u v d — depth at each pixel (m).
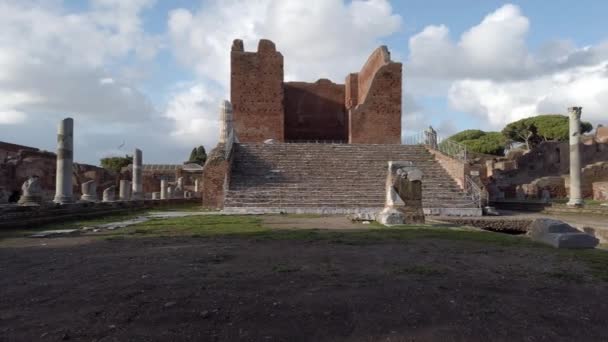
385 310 4.18
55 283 5.13
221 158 20.84
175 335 3.50
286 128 42.06
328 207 18.72
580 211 20.38
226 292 4.73
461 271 6.02
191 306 4.22
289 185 20.86
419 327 3.75
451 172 22.47
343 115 42.56
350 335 3.56
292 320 3.88
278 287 4.97
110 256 7.00
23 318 3.89
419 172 13.74
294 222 13.77
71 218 13.88
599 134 51.47
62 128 15.02
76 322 3.78
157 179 43.03
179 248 7.88
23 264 6.34
